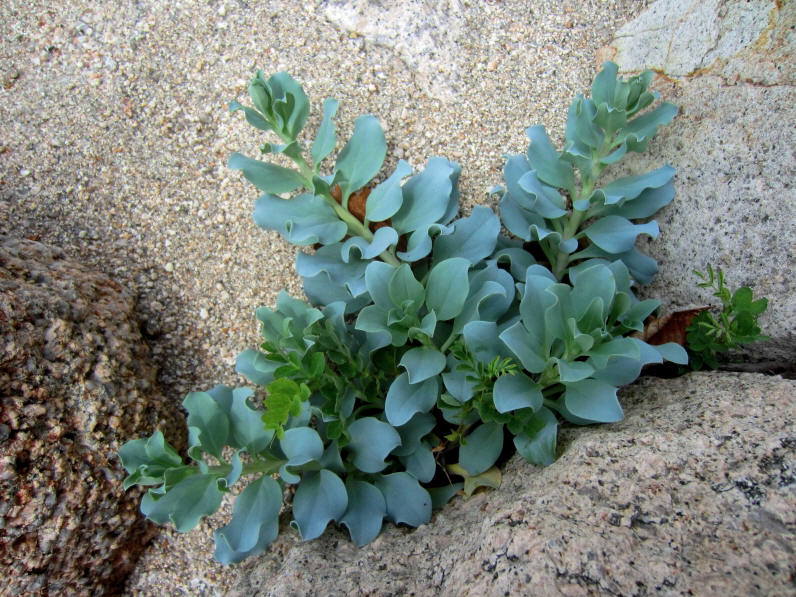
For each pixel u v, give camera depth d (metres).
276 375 0.38
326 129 0.43
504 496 0.38
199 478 0.37
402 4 0.50
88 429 0.40
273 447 0.41
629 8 0.53
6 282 0.40
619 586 0.28
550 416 0.39
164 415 0.44
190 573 0.43
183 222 0.48
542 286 0.38
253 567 0.41
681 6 0.48
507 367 0.37
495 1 0.52
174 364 0.47
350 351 0.42
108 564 0.41
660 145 0.47
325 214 0.44
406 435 0.42
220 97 0.49
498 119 0.50
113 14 0.51
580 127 0.43
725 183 0.44
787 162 0.42
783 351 0.44
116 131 0.49
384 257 0.44
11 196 0.48
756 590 0.26
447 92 0.50
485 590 0.29
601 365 0.35
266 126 0.42
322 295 0.44
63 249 0.47
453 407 0.40
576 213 0.45
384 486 0.41
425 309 0.42
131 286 0.47
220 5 0.51
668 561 0.28
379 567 0.36
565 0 0.53
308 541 0.40
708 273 0.44
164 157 0.49
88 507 0.39
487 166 0.49
